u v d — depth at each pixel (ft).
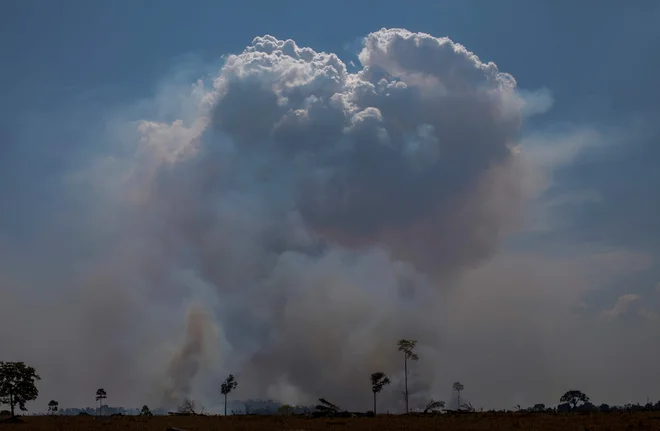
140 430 239.09
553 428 235.81
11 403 367.25
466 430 233.55
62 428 246.68
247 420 312.29
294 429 246.47
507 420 287.48
